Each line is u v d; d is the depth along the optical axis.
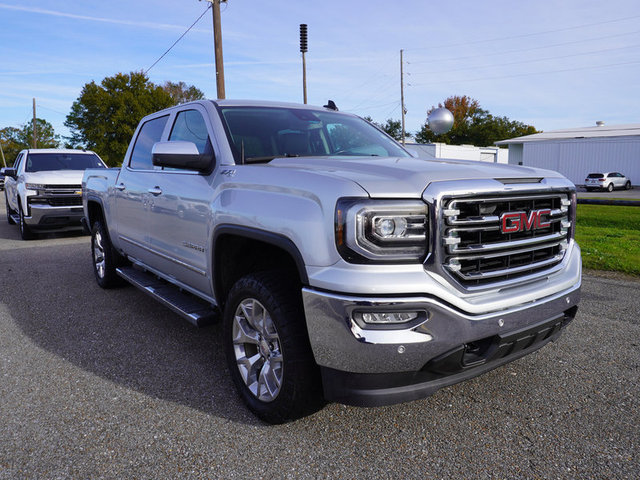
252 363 2.83
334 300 2.20
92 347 3.91
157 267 4.22
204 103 3.67
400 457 2.40
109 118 43.72
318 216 2.29
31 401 3.01
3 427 2.71
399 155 3.77
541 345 2.83
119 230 4.95
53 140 92.31
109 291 5.66
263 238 2.58
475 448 2.47
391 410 2.87
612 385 3.14
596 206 18.00
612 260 6.75
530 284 2.63
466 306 2.28
